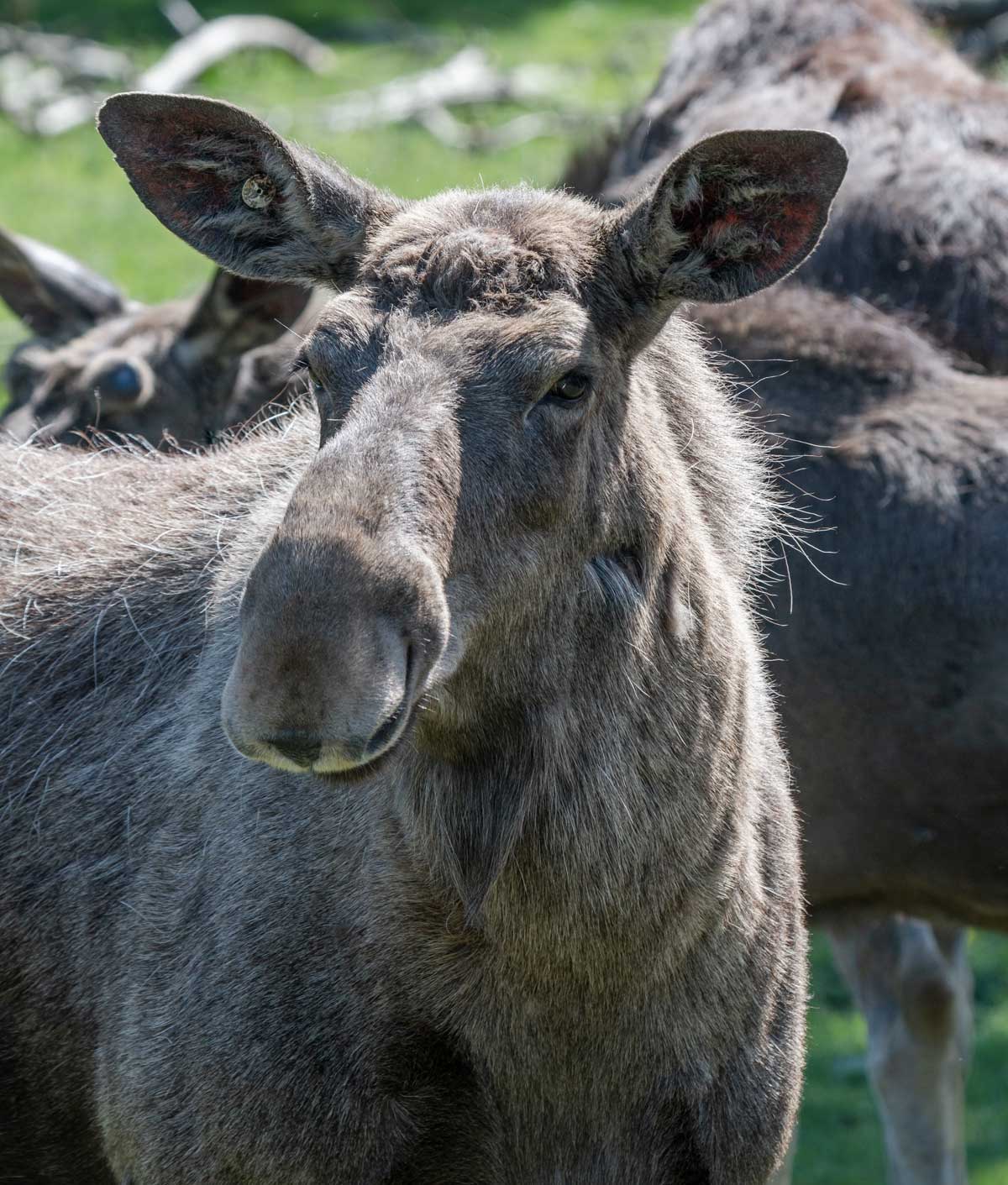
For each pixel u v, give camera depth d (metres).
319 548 11.24
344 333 12.65
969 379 20.56
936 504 19.39
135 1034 14.56
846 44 23.95
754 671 15.44
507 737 13.28
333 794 14.04
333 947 13.90
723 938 14.05
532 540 12.67
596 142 25.34
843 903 20.72
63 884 15.55
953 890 19.98
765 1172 14.73
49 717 16.31
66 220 51.81
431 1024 13.77
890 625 19.38
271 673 11.05
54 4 73.50
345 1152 13.80
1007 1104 25.36
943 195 21.77
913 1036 21.95
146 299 45.78
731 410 16.41
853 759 19.77
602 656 13.38
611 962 13.62
